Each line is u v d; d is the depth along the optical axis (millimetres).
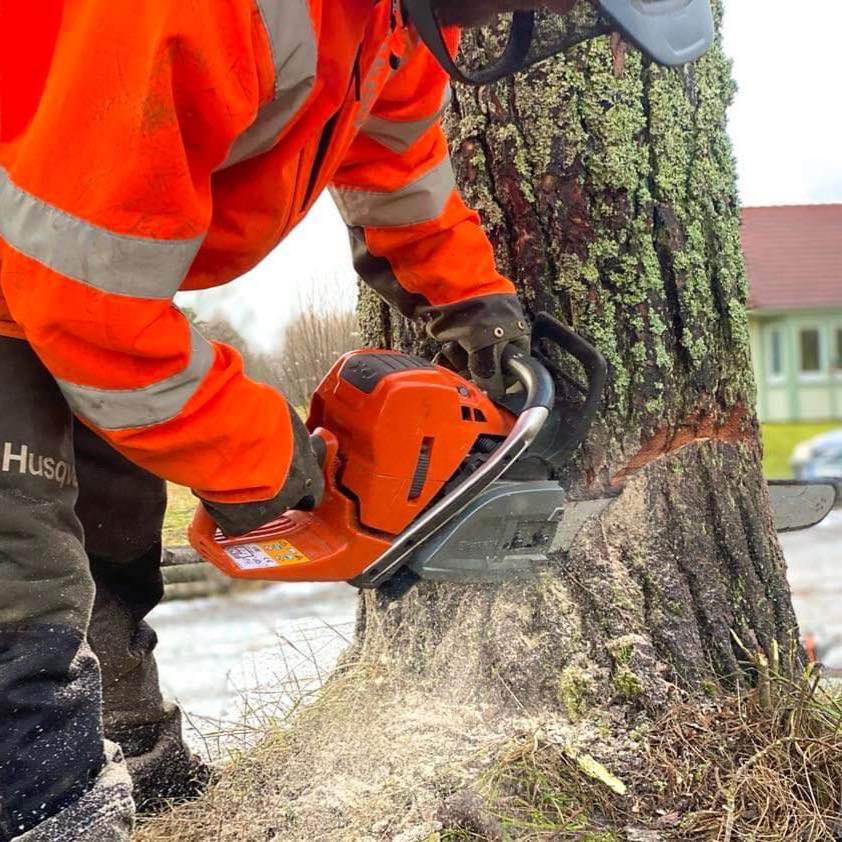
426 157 1650
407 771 1684
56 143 1059
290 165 1299
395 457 1547
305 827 1605
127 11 1022
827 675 2178
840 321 21531
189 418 1236
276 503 1386
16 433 1285
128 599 1803
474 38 1858
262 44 1086
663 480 1893
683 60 1257
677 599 1854
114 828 1312
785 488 2152
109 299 1110
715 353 1936
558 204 1853
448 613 1933
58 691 1290
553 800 1597
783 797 1551
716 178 1930
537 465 1750
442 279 1718
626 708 1776
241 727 2160
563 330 1771
